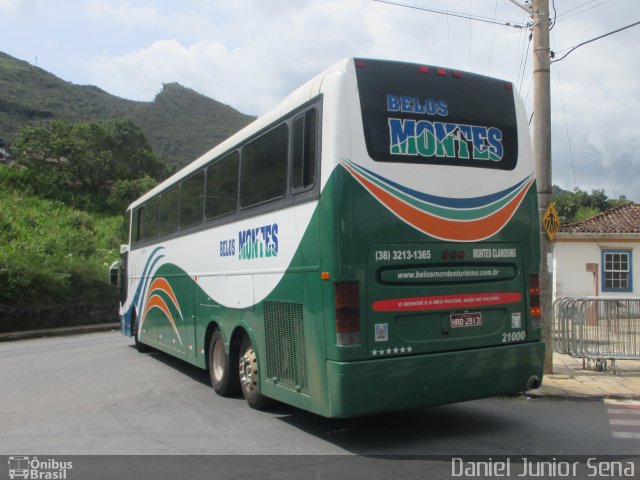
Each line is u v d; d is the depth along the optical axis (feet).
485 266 19.90
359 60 18.76
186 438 20.39
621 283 65.31
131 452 18.84
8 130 261.24
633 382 29.32
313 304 18.53
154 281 38.96
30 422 23.26
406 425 21.81
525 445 19.10
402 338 18.17
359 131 18.17
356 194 17.80
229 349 25.85
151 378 32.94
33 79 365.61
